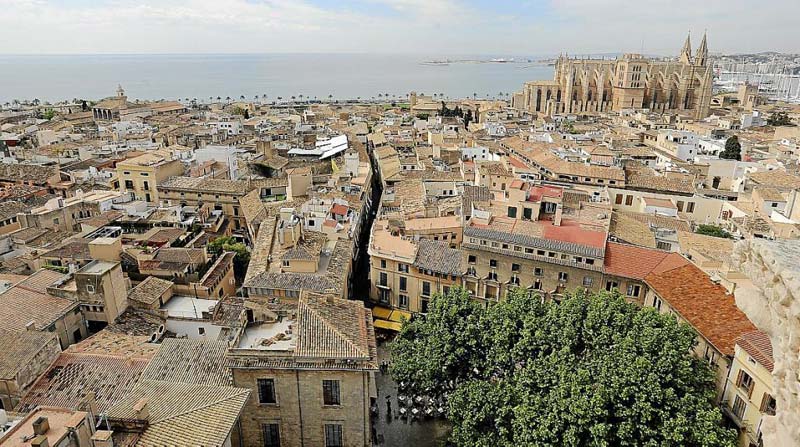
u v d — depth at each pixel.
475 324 61.34
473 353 60.34
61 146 186.00
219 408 41.25
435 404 67.56
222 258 92.31
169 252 87.12
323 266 84.56
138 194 130.62
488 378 58.53
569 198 110.25
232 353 47.81
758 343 51.22
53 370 52.94
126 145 185.88
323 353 47.97
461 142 191.12
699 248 87.44
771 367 48.12
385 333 88.62
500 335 57.88
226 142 195.75
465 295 65.88
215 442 37.84
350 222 106.31
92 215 113.69
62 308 64.56
